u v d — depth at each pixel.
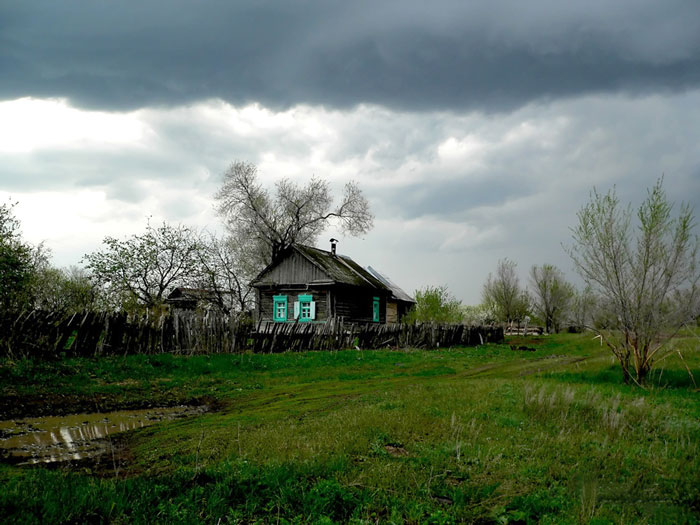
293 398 12.24
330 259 39.50
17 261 21.47
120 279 31.03
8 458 7.03
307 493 4.95
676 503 5.09
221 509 4.63
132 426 9.37
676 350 14.30
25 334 14.93
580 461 6.19
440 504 4.94
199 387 13.91
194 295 37.06
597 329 14.02
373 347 27.02
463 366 20.22
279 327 22.72
